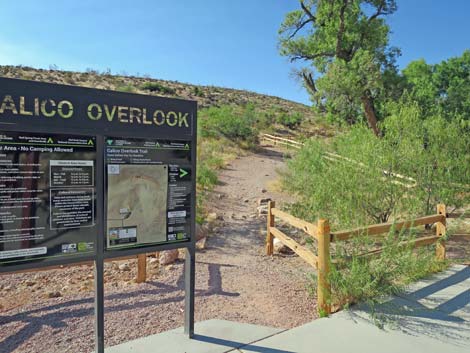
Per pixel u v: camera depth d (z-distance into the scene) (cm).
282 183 1272
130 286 491
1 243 249
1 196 248
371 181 644
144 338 333
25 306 423
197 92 6219
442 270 514
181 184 324
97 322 292
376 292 407
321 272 393
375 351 313
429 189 681
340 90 2116
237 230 810
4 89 248
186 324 337
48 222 265
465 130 737
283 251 650
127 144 296
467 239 688
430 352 311
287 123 4256
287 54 2692
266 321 383
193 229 332
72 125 272
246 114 3253
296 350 314
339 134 985
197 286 485
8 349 325
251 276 524
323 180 671
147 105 304
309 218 718
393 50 2341
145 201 306
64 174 270
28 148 256
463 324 362
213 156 1931
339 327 356
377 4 2420
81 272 584
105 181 287
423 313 386
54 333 355
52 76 5378
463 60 3438
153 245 312
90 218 282
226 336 338
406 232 604
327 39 2523
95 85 5281
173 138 319
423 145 703
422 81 3469
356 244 440
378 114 2242
